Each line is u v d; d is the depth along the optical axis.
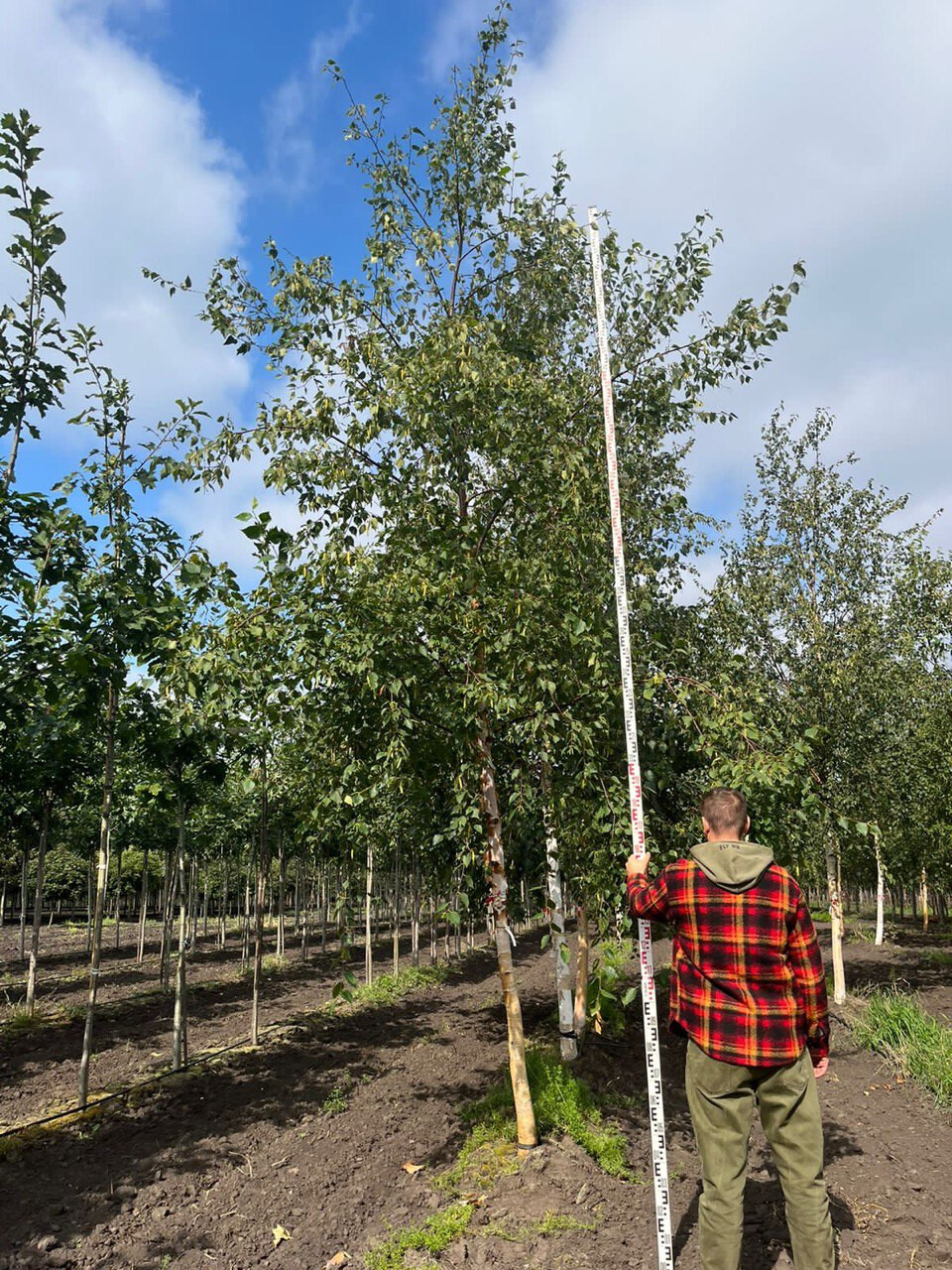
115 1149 5.50
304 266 5.73
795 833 5.69
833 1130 5.60
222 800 13.24
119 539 6.33
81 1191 4.78
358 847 5.91
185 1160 5.25
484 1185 4.56
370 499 5.58
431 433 5.35
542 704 4.75
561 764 5.25
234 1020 10.08
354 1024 9.76
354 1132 5.76
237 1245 4.12
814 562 11.92
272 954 17.61
